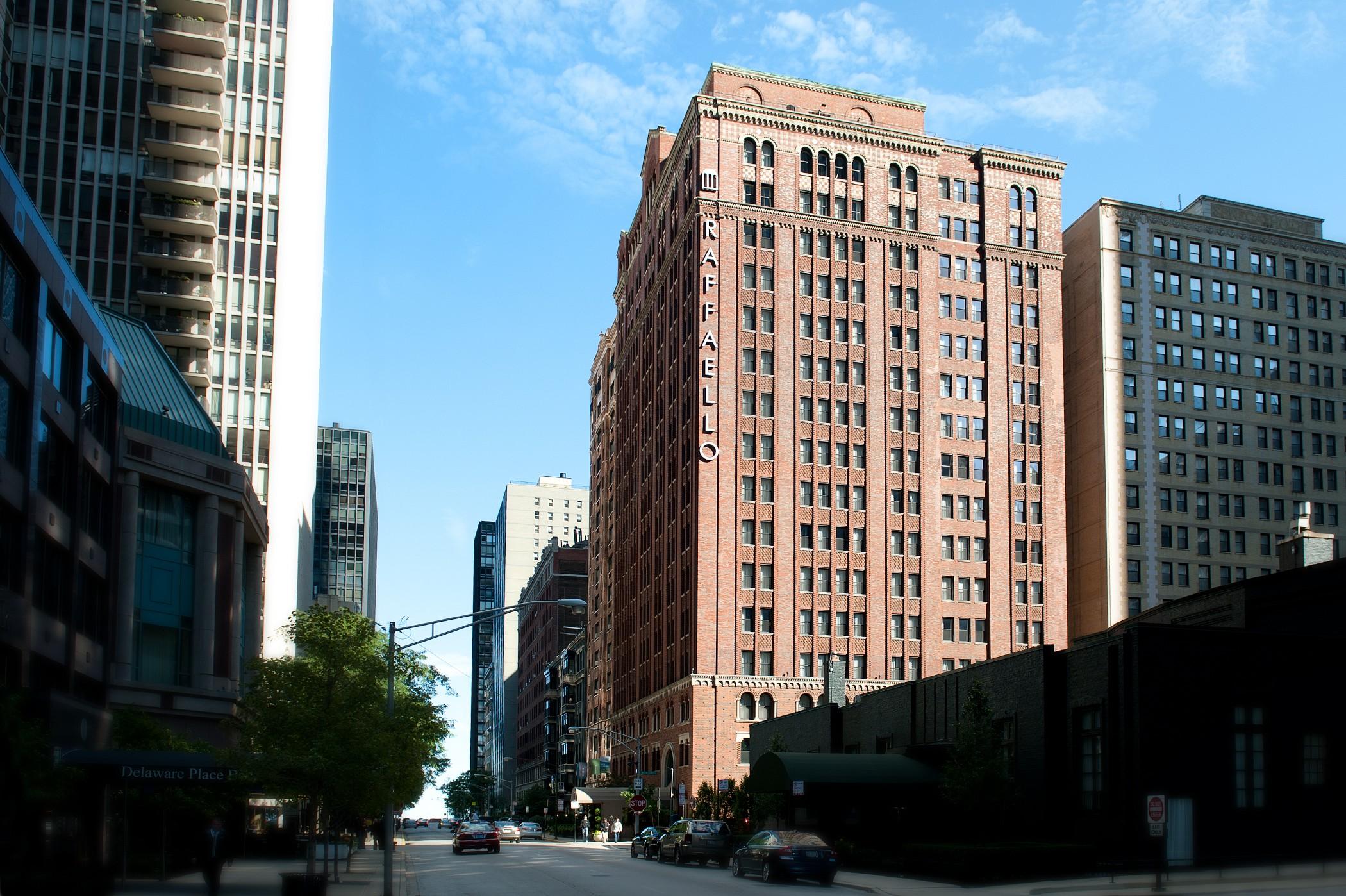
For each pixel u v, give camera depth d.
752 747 74.94
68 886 31.30
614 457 142.50
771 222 99.94
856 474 98.12
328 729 37.47
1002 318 106.88
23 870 27.94
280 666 39.81
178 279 97.56
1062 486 105.25
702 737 90.38
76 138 97.19
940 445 102.50
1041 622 102.19
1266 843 38.62
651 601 113.00
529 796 163.75
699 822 54.28
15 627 39.09
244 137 101.56
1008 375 106.00
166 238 98.19
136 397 57.88
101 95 98.06
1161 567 111.75
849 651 94.81
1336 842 39.41
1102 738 40.12
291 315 100.25
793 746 67.12
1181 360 116.00
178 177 99.31
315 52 107.12
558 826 129.38
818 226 101.00
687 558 97.25
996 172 109.62
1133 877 36.16
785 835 41.31
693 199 101.00
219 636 58.47
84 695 48.75
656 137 120.50
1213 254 119.12
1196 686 39.06
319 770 35.25
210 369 97.62
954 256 107.00
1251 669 39.69
